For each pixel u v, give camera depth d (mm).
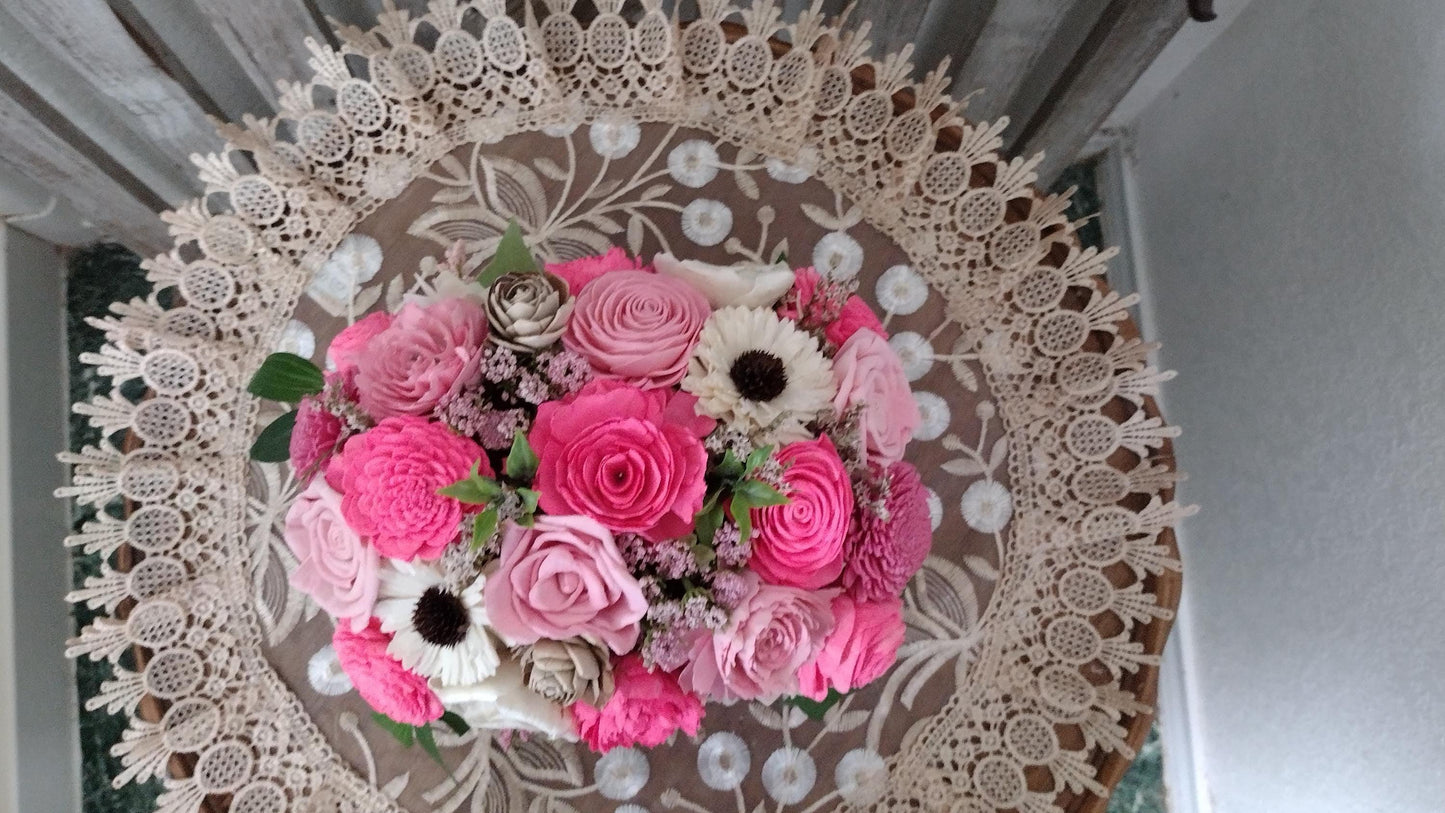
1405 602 821
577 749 692
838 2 1011
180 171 1016
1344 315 885
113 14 760
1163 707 1264
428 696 536
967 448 725
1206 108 1132
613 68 741
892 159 745
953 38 1024
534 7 882
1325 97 896
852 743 695
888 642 548
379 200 722
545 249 722
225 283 692
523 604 468
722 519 504
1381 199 827
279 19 818
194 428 685
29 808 1086
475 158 730
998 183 717
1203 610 1188
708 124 749
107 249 1241
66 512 1181
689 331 531
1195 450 1192
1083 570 700
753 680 519
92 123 891
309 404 552
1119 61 919
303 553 551
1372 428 855
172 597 662
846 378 550
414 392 513
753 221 741
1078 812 681
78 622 1175
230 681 672
